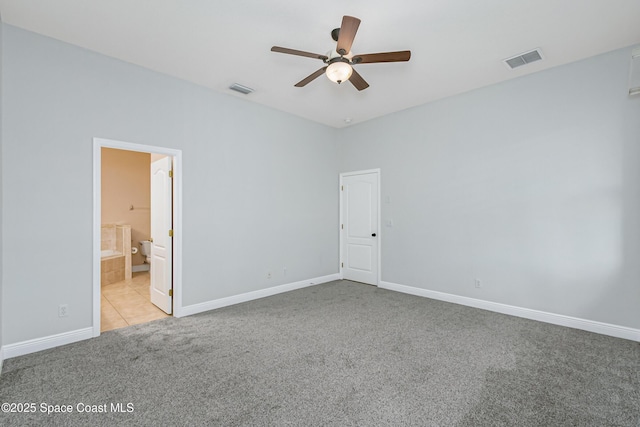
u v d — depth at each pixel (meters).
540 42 2.83
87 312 2.95
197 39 2.79
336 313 3.70
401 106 4.52
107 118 3.07
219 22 2.53
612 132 3.00
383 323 3.35
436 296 4.29
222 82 3.69
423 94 4.06
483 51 2.98
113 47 2.92
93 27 2.60
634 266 2.89
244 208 4.23
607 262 3.03
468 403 1.95
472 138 3.94
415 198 4.53
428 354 2.62
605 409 1.89
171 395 2.04
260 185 4.42
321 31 2.66
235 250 4.12
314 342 2.87
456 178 4.09
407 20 2.49
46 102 2.73
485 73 3.45
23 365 2.42
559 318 3.29
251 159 4.31
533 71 3.42
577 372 2.32
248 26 2.59
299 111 4.74
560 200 3.29
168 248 3.67
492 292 3.79
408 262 4.62
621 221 2.96
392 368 2.38
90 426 1.74
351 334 3.05
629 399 1.99
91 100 2.97
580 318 3.17
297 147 4.95
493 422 1.78
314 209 5.23
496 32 2.66
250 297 4.27
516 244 3.59
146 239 6.61
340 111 4.74
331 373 2.31
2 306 2.49
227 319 3.49
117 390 2.09
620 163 2.96
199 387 2.13
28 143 2.64
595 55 3.07
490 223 3.79
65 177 2.82
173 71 3.41
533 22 2.52
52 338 2.75
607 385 2.14
